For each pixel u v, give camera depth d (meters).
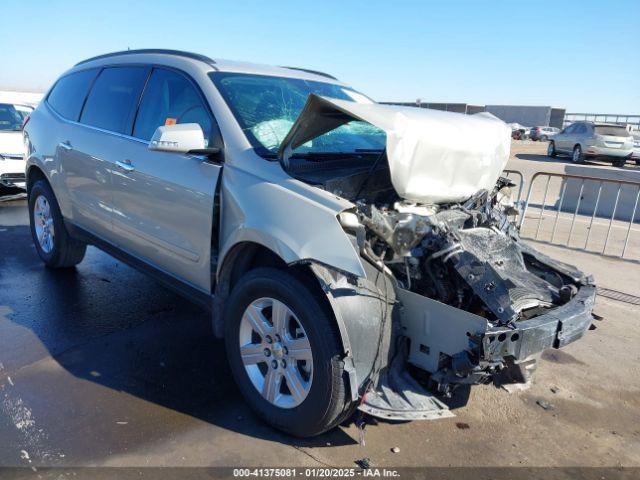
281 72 4.28
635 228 9.59
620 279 6.38
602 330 4.84
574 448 3.15
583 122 22.50
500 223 3.87
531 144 39.25
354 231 2.67
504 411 3.49
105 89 4.68
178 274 3.77
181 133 3.22
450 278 3.00
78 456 2.79
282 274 2.90
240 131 3.38
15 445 2.85
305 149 3.60
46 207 5.61
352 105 2.86
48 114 5.45
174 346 4.07
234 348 3.22
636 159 21.09
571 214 10.91
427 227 2.91
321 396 2.76
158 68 4.14
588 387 3.85
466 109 45.91
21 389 3.38
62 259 5.51
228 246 3.14
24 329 4.24
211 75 3.74
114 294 5.09
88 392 3.39
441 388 2.85
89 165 4.52
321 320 2.73
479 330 2.63
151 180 3.77
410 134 2.92
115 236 4.39
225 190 3.22
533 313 3.08
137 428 3.05
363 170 3.33
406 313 2.92
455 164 3.25
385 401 2.79
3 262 5.96
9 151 9.25
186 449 2.90
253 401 3.15
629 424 3.43
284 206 2.86
